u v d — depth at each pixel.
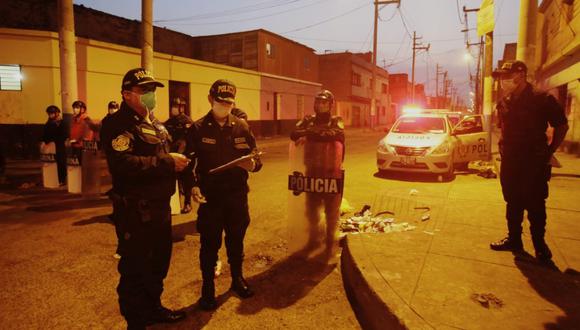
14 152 13.20
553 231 4.58
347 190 8.02
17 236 5.25
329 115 4.35
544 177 3.63
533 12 8.59
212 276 3.34
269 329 3.04
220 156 3.28
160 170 2.65
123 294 2.67
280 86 26.30
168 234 2.91
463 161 9.91
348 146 19.48
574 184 7.49
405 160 9.08
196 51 28.33
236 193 3.38
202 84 19.28
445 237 4.42
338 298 3.56
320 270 4.18
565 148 14.27
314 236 4.41
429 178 9.41
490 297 2.99
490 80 11.83
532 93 3.62
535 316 2.72
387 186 8.41
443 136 9.35
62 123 8.77
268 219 6.03
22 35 12.80
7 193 8.06
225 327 3.06
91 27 20.20
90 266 4.24
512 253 3.92
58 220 6.02
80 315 3.24
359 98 41.88
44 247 4.82
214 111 3.28
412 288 3.14
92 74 14.06
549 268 3.57
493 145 17.41
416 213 5.68
